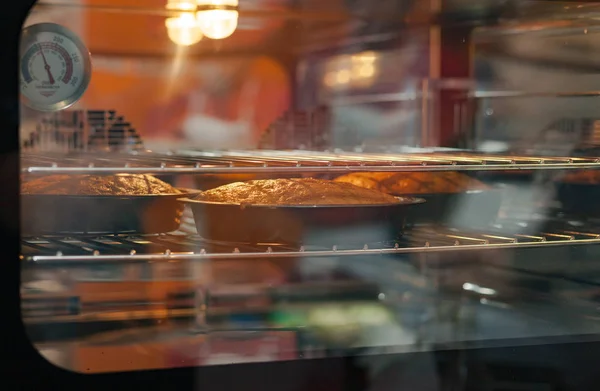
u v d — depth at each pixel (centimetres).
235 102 133
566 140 130
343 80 138
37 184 111
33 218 109
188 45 129
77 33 121
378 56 139
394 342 111
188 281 116
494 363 112
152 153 129
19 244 98
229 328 112
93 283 110
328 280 121
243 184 121
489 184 137
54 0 118
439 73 140
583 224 127
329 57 136
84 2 120
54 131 120
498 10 128
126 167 110
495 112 137
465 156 134
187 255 111
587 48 126
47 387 100
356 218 115
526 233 130
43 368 100
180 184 128
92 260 107
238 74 132
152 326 110
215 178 129
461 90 139
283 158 128
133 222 116
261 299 118
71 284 109
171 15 127
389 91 141
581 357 114
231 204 115
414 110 141
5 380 99
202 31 129
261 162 120
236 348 108
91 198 113
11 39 97
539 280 126
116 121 125
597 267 123
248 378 105
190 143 131
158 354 105
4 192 98
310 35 135
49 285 108
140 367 102
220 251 116
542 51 131
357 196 119
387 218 116
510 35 134
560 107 130
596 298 122
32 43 117
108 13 122
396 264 124
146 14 125
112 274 112
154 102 128
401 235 124
